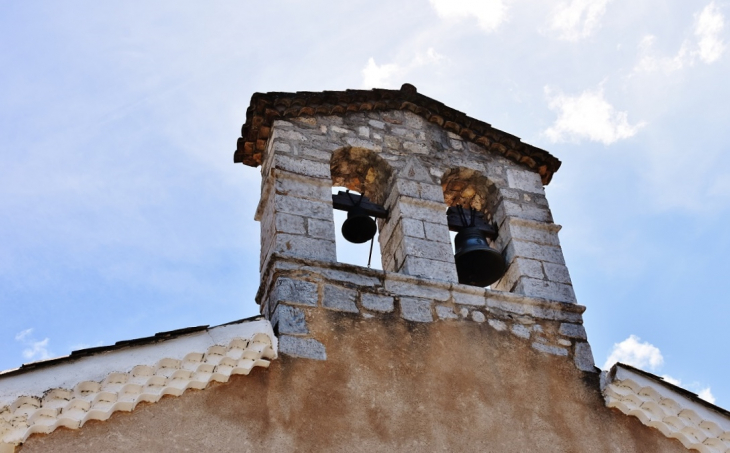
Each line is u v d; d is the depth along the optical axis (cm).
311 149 1009
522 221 1038
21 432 688
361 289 896
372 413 809
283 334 830
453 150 1086
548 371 912
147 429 732
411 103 1102
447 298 927
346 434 784
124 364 744
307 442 766
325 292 877
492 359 898
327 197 970
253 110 1023
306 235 923
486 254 1004
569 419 880
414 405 829
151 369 750
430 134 1090
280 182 962
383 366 847
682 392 911
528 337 933
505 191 1066
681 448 898
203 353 777
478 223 1066
